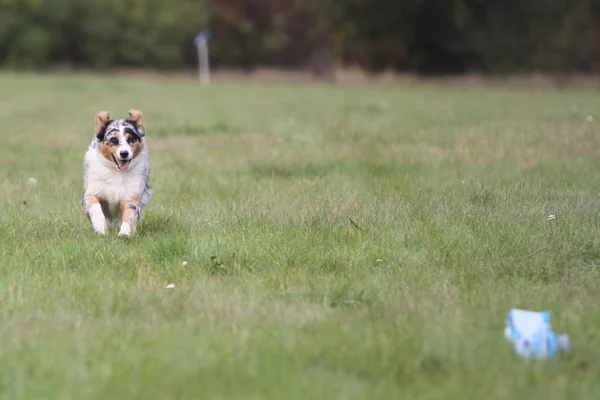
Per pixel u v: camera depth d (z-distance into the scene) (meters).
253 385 6.38
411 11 78.88
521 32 78.94
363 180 16.77
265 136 24.98
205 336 7.44
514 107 38.75
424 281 9.57
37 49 78.44
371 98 47.97
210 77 76.56
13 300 8.75
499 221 12.38
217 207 13.87
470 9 79.25
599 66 77.94
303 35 83.56
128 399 6.13
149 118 32.69
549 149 20.25
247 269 10.30
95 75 74.88
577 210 13.16
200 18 83.38
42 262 10.50
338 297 8.97
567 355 7.01
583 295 9.07
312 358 6.96
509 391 6.24
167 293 9.14
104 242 11.42
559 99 46.31
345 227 12.24
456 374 6.57
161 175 17.70
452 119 30.72
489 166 18.28
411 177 17.00
